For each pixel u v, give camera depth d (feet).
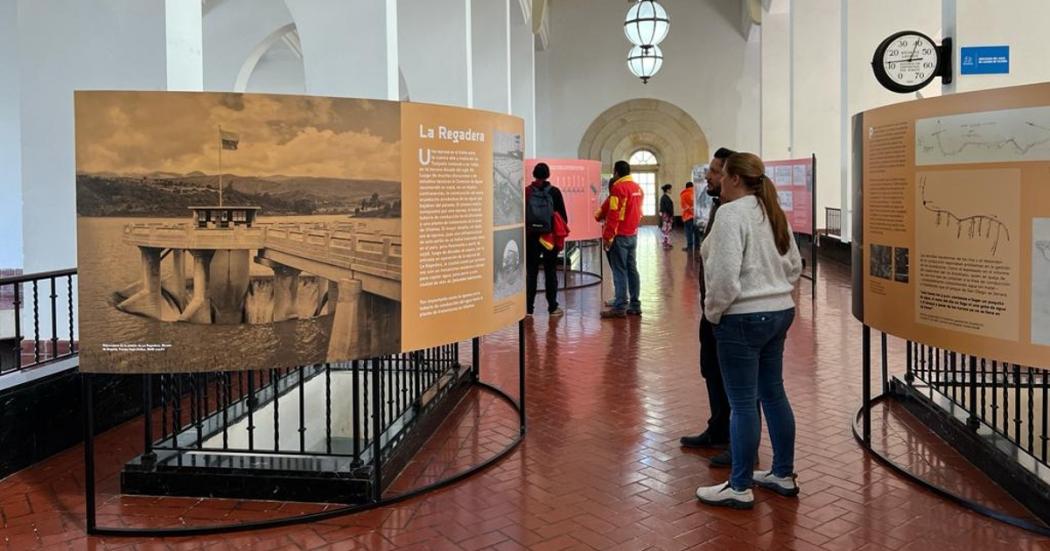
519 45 67.21
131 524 12.17
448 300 13.01
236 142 11.37
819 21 54.13
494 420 17.57
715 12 86.53
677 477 13.94
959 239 12.28
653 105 87.92
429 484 13.66
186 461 13.43
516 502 12.94
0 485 14.03
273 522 12.10
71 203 18.54
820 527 11.78
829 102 54.13
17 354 15.81
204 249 11.42
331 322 11.89
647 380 20.90
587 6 88.53
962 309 12.32
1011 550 10.93
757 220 12.07
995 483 13.26
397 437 14.52
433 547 11.33
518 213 14.90
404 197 12.25
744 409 12.31
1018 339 11.64
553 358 23.77
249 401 13.79
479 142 13.48
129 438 16.70
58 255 18.80
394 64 24.85
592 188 39.73
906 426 16.56
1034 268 11.41
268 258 11.57
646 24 52.85
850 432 16.26
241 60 42.06
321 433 19.10
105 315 11.40
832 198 54.39
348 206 11.88
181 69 17.61
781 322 12.10
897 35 24.97
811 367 21.91
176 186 11.31
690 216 59.00
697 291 38.29
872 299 14.38
